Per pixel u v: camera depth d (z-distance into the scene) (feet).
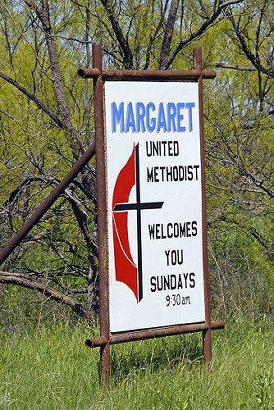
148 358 96.89
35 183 155.84
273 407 77.56
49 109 152.05
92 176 153.89
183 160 91.71
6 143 150.61
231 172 147.33
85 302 165.48
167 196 90.43
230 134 148.25
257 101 156.56
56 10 149.59
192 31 151.43
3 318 149.48
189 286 91.81
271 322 129.39
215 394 82.02
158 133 89.92
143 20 146.00
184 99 91.86
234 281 144.56
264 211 148.56
